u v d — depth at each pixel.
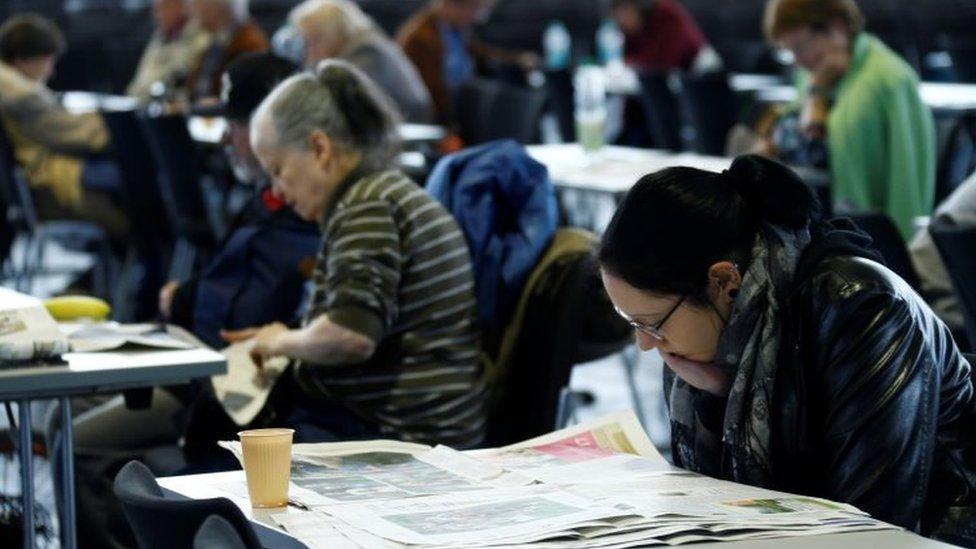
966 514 2.52
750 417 2.46
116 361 3.35
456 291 3.77
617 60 15.81
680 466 2.74
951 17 13.09
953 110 7.42
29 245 8.44
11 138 8.16
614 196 6.01
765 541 2.11
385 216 3.70
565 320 3.79
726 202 2.43
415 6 15.97
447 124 9.87
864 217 3.81
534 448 2.74
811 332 2.42
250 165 4.37
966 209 4.32
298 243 4.35
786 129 6.40
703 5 15.97
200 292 4.40
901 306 2.39
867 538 2.12
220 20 9.17
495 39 16.25
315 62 8.38
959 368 2.54
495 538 2.09
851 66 5.96
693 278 2.41
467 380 3.78
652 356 7.95
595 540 2.09
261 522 2.23
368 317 3.63
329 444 2.74
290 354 3.72
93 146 8.16
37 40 8.65
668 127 9.52
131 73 12.44
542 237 3.91
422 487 2.42
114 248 8.20
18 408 3.36
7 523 3.82
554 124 11.70
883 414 2.37
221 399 3.83
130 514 1.93
